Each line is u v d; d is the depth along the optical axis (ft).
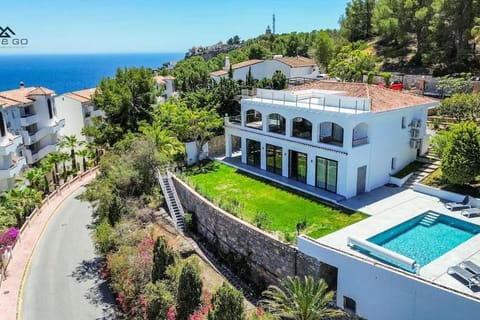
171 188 119.75
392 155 107.34
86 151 174.60
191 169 132.46
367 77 194.70
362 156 99.14
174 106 155.12
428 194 97.86
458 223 82.79
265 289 82.64
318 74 244.22
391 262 65.67
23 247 104.88
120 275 78.64
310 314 61.11
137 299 73.87
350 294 69.46
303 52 368.89
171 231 105.91
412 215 86.28
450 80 165.89
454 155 90.74
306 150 107.86
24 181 139.44
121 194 112.88
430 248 74.18
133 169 117.19
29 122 168.04
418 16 225.35
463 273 61.82
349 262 68.08
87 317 76.64
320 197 100.73
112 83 159.02
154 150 122.83
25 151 167.84
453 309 57.36
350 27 331.16
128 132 148.77
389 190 102.58
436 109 143.02
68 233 113.39
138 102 160.45
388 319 64.85
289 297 73.92
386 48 277.03
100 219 104.53
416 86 184.96
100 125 156.66
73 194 148.25
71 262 97.30
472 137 89.45
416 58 237.45
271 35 492.54
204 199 102.89
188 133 138.31
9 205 114.62
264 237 82.07
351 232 79.66
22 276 90.79
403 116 108.37
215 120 139.44
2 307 79.05
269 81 163.63
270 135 119.34
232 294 57.26
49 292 84.69
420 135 112.78
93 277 90.68
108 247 91.04
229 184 115.75
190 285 65.41
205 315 61.00
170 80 262.67
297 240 75.41
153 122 152.97
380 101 106.52
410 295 61.36
